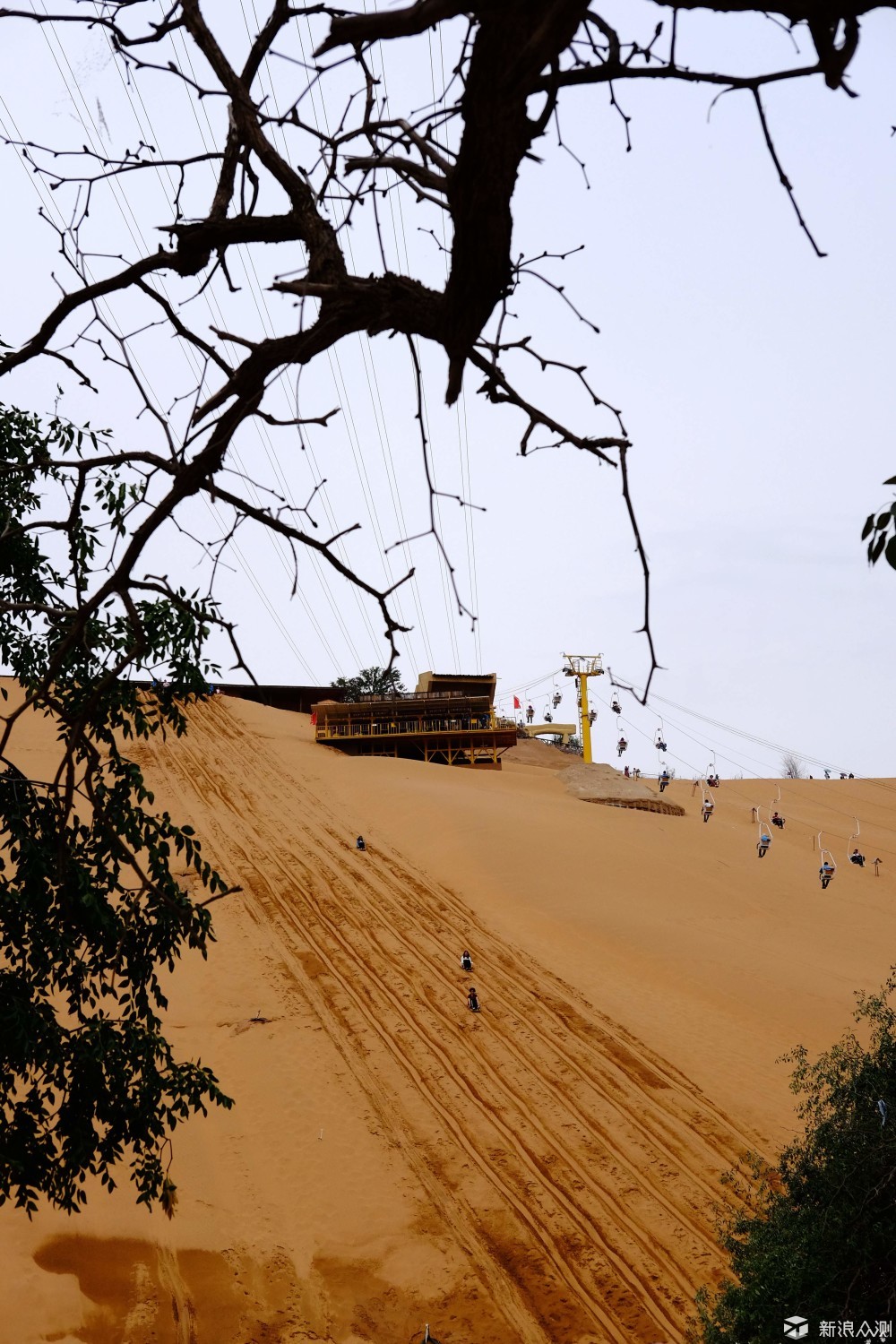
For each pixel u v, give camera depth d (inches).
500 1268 914.1
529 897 1836.9
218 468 114.6
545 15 79.5
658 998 1477.6
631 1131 1128.8
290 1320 820.6
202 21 115.6
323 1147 1069.8
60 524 147.7
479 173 88.1
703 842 2546.8
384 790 2492.6
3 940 407.8
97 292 122.3
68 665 362.3
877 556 141.9
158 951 408.2
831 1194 616.7
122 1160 975.0
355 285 101.8
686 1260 928.3
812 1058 1310.3
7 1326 716.7
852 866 2603.3
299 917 1706.4
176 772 2554.1
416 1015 1379.2
